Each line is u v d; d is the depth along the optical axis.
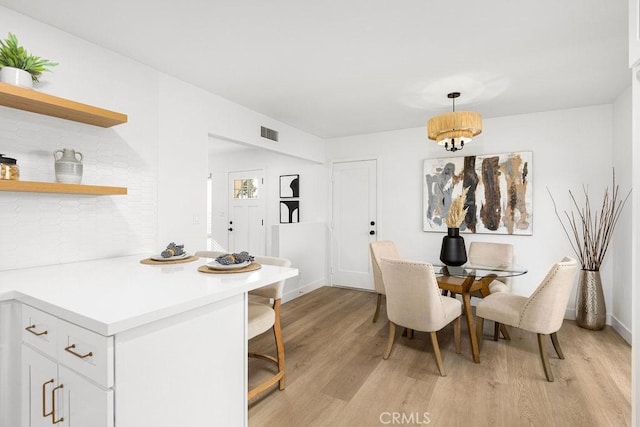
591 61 2.44
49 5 1.77
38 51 1.91
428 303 2.27
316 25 1.99
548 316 2.19
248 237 5.79
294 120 4.00
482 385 2.16
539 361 2.51
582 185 3.47
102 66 2.22
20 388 1.35
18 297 1.31
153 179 2.55
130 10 1.83
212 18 1.91
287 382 2.20
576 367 2.41
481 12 1.85
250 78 2.75
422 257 3.80
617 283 3.20
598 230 3.33
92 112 1.91
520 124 3.76
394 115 3.80
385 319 3.52
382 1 1.75
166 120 2.65
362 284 4.79
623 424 1.76
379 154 4.62
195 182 2.88
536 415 1.84
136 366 1.03
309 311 3.79
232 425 1.42
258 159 5.69
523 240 3.73
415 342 2.89
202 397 1.27
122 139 2.34
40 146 1.92
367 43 2.20
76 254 2.10
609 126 3.36
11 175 1.68
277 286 2.07
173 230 2.69
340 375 2.30
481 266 2.87
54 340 1.15
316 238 4.87
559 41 2.16
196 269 1.79
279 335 2.10
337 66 2.54
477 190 3.94
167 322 1.13
